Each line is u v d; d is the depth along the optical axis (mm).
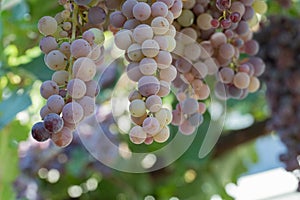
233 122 1764
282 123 1269
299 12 1341
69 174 1697
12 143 1222
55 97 574
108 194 1778
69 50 619
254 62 820
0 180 1246
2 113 1065
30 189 1619
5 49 1149
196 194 1753
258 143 2078
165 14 614
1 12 1100
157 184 1757
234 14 717
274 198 2387
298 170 1243
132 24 620
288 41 1227
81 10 655
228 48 750
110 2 657
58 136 568
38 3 1027
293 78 1242
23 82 1127
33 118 1268
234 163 1762
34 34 1112
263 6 809
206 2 733
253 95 1664
